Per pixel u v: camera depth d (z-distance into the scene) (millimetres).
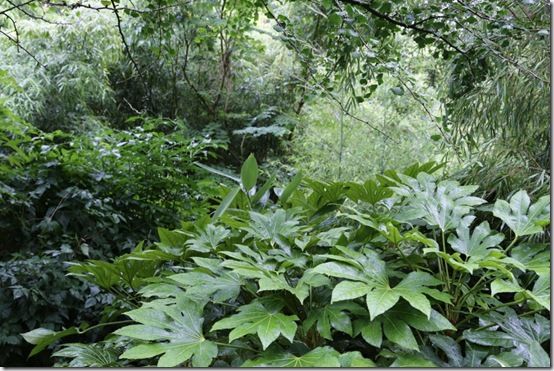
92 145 2594
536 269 833
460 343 895
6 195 2264
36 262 2102
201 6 2904
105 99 4539
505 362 745
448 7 1724
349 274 791
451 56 1880
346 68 2154
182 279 863
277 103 4840
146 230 2641
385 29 1930
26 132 2646
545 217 905
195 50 4566
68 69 4047
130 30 4062
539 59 1524
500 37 1695
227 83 4895
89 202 2342
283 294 896
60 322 2033
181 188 2730
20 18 4055
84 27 4023
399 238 896
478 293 931
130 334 742
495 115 1591
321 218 1254
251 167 1228
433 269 1087
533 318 895
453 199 1007
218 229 1078
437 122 1911
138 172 2617
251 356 843
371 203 1155
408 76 1920
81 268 1102
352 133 3746
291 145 4590
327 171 3729
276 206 1305
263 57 4957
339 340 899
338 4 1689
